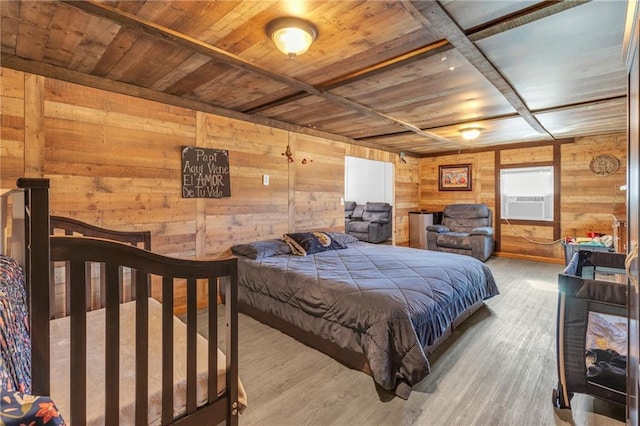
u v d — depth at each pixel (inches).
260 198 151.8
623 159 192.1
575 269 79.7
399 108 137.3
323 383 80.3
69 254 38.3
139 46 82.9
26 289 44.6
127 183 111.0
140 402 43.6
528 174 227.5
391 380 75.4
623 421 65.9
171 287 46.6
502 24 71.1
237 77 103.5
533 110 140.9
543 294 148.3
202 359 55.7
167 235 121.0
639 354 39.4
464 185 258.1
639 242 39.4
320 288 96.1
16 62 90.0
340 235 170.1
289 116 150.3
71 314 38.7
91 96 103.0
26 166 91.7
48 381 35.9
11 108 89.4
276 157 158.4
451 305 98.5
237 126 141.9
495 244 242.5
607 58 88.6
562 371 68.8
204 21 71.6
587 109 137.7
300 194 170.6
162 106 118.6
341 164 195.8
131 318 72.2
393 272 107.3
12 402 24.7
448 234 225.8
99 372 50.5
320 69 97.2
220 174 135.7
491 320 118.3
